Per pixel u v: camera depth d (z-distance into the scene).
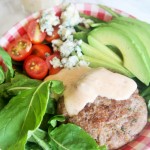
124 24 0.35
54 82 0.30
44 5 0.42
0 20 0.42
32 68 0.35
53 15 0.37
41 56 0.36
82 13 0.37
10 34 0.36
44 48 0.37
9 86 0.31
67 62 0.35
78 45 0.36
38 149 0.29
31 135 0.28
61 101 0.31
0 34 0.41
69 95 0.31
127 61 0.34
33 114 0.28
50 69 0.35
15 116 0.28
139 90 0.33
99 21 0.37
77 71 0.34
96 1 0.43
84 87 0.31
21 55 0.36
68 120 0.30
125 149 0.30
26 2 0.42
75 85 0.31
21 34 0.36
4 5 0.43
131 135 0.31
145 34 0.34
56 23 0.37
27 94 0.29
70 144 0.29
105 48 0.35
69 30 0.36
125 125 0.30
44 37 0.37
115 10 0.37
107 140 0.30
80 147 0.28
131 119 0.31
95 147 0.28
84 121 0.30
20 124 0.28
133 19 0.36
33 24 0.36
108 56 0.35
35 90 0.29
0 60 0.34
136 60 0.33
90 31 0.36
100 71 0.32
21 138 0.27
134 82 0.32
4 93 0.31
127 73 0.34
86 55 0.35
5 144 0.27
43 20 0.37
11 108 0.28
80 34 0.36
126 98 0.31
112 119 0.30
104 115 0.30
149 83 0.33
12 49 0.36
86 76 0.32
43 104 0.28
